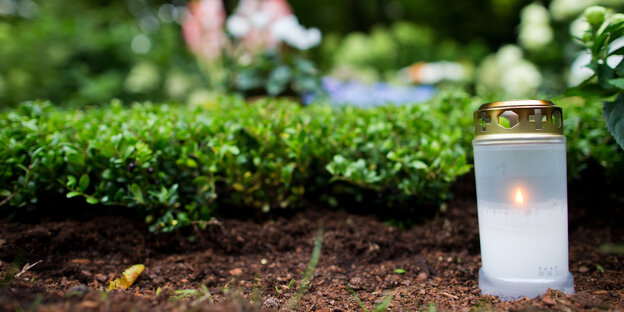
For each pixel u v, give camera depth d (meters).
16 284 0.57
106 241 0.68
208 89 1.79
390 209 0.78
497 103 0.55
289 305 0.59
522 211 0.54
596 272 0.65
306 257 0.70
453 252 0.71
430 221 0.77
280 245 0.71
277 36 1.46
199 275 0.65
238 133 0.74
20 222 0.68
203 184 0.72
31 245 0.65
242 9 1.47
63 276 0.63
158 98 1.96
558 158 0.54
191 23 1.58
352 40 2.72
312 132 0.74
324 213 0.78
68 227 0.67
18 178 0.67
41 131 0.69
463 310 0.55
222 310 0.50
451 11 3.73
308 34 1.53
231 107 0.86
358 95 1.41
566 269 0.56
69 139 0.71
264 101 0.83
